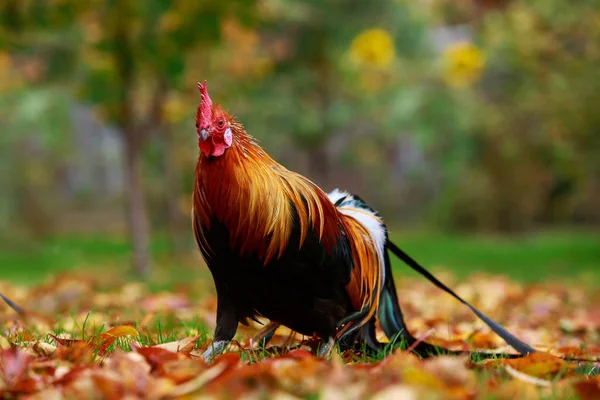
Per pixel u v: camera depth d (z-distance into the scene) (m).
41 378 4.59
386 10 20.91
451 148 24.53
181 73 14.08
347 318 5.84
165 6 13.28
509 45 19.00
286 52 20.67
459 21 24.03
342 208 6.22
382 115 22.89
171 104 16.70
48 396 4.18
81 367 4.58
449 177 29.28
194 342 6.14
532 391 4.45
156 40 13.70
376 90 21.80
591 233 29.52
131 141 15.41
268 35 20.67
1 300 10.99
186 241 20.64
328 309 5.53
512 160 26.73
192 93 17.20
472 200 29.89
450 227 30.47
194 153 20.92
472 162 27.64
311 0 20.25
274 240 5.28
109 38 13.76
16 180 27.02
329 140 22.62
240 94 17.97
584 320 9.48
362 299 5.88
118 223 31.95
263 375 4.28
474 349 6.68
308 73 21.20
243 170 5.29
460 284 14.15
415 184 32.19
